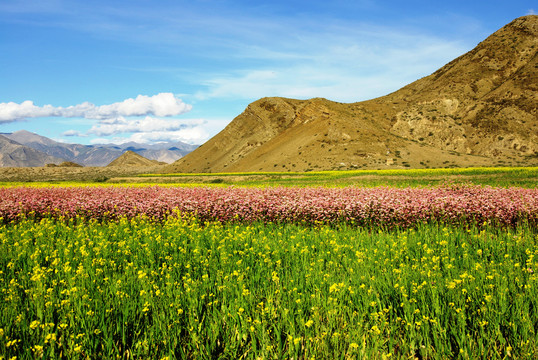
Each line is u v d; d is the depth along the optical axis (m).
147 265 7.45
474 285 5.70
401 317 5.16
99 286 5.96
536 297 5.23
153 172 160.62
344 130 121.81
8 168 111.38
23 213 15.91
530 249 7.81
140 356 4.30
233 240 9.50
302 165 113.25
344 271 6.98
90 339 4.40
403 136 125.94
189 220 13.94
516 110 120.94
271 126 152.75
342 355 4.15
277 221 13.93
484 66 148.00
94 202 16.75
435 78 165.12
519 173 39.94
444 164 99.19
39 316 4.94
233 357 4.33
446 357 4.29
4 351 4.07
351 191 16.80
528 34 151.38
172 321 4.88
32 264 7.38
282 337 4.83
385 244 9.09
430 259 7.34
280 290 5.75
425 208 12.88
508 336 4.65
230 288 5.84
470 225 12.37
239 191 17.58
